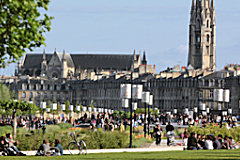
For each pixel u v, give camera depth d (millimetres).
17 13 60844
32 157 84125
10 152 92188
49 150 94500
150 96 159125
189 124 175625
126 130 168125
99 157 79188
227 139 100812
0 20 60500
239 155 74812
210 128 138500
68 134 119562
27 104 162375
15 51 62750
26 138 113500
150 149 109500
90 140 116500
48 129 167750
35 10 61125
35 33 62094
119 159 72000
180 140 128000
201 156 72938
